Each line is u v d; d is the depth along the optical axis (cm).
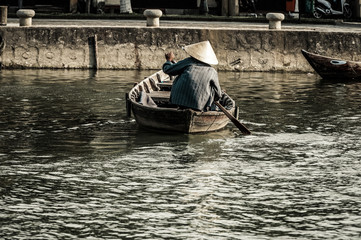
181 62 2125
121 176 1727
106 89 3064
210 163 1853
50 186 1641
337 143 2098
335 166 1848
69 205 1516
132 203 1536
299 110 2634
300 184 1691
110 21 4509
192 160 1877
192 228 1401
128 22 4431
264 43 3884
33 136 2125
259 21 4903
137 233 1372
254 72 3856
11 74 3506
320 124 2375
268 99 2891
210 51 2116
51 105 2639
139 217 1454
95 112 2511
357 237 1368
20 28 3731
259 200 1570
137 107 2186
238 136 2164
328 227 1418
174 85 2122
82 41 3797
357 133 2239
